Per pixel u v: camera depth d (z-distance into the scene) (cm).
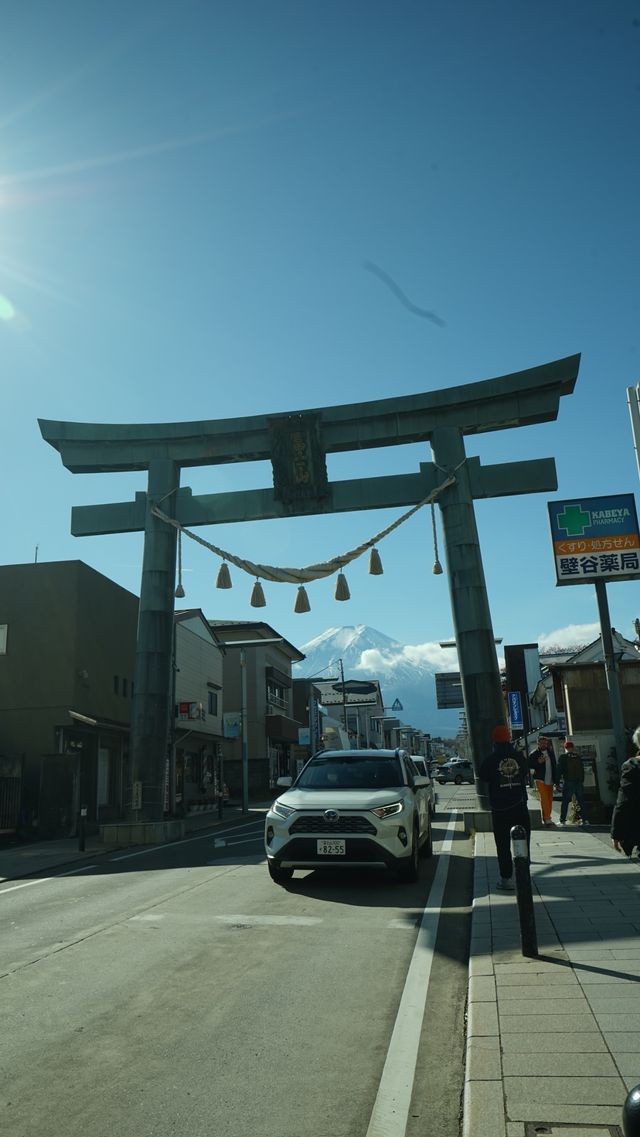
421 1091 427
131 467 2106
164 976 645
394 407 1938
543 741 1706
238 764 5497
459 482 1872
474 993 539
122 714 3117
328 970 657
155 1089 429
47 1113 402
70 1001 582
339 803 1038
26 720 2662
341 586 1905
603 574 1731
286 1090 427
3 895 1166
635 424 1386
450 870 1190
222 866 1314
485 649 1766
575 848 1273
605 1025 468
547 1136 345
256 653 5688
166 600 2009
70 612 2742
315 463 1958
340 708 9119
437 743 16088
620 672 2027
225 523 2033
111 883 1212
